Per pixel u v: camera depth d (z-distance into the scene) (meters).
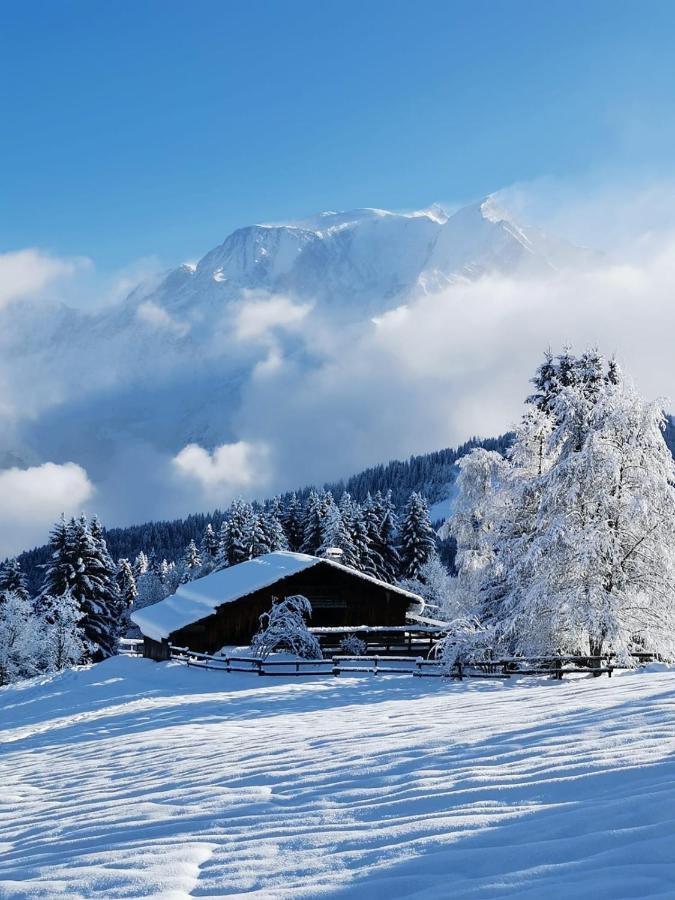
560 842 4.05
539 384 36.69
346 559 71.12
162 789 7.63
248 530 74.81
